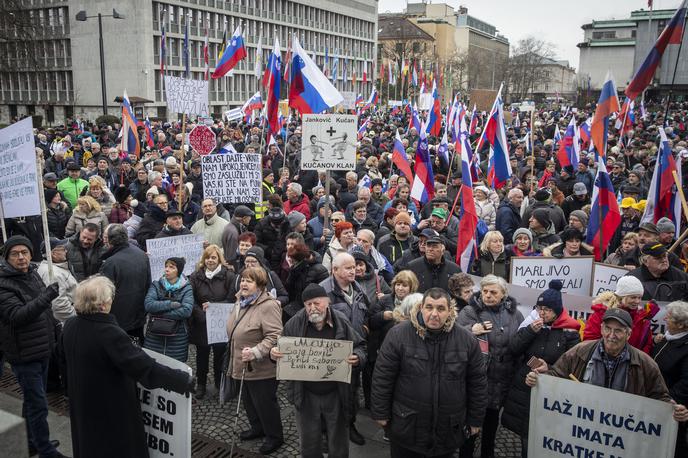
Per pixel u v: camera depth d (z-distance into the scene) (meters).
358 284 5.77
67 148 17.02
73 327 4.20
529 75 85.56
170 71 55.41
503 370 5.11
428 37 103.06
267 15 66.31
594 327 5.05
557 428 4.49
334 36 79.81
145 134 21.66
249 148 15.17
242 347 5.43
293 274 6.51
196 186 12.12
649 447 4.22
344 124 7.95
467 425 4.55
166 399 4.34
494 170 9.80
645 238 6.96
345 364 4.79
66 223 9.70
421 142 9.86
